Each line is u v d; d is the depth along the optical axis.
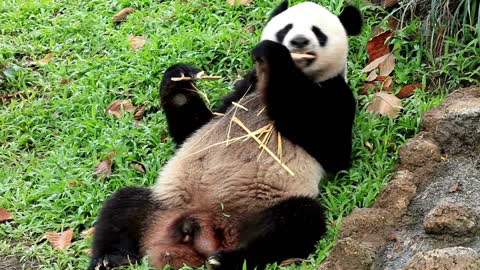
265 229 7.27
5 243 8.12
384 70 9.63
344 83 8.29
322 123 7.92
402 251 7.04
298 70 7.88
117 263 7.43
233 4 11.03
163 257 7.31
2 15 12.02
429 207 7.51
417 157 8.16
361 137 8.74
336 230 7.52
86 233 8.12
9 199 8.78
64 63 10.84
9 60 11.02
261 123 8.02
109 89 10.15
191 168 7.77
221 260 7.05
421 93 9.20
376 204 7.74
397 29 9.98
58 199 8.59
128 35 11.11
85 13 11.71
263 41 7.86
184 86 8.52
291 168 7.82
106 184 8.70
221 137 8.00
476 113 8.15
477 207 7.30
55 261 7.85
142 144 9.25
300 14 8.32
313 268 6.99
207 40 10.38
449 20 9.49
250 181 7.62
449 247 6.70
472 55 9.36
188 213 7.54
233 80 9.95
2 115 10.02
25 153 9.55
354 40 10.05
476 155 8.04
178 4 11.33
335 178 8.30
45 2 12.20
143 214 7.63
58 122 9.90
